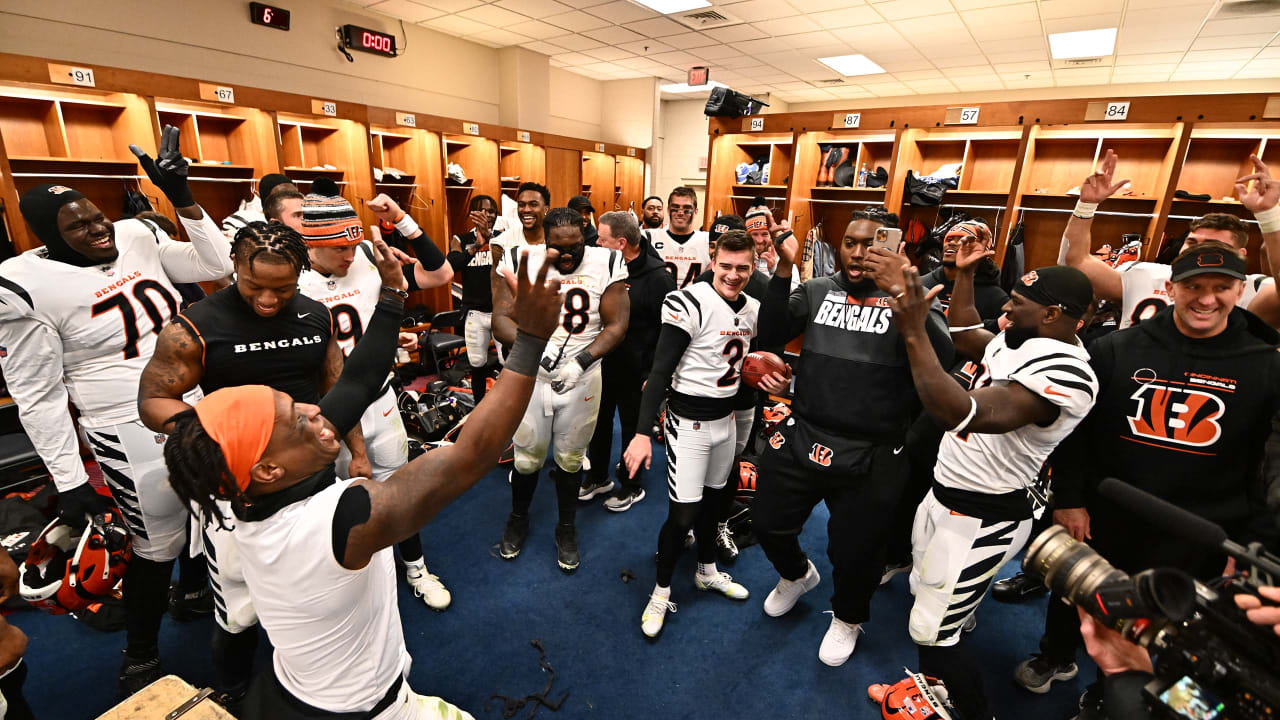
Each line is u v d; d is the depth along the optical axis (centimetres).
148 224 186
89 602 176
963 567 156
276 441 82
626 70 922
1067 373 131
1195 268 146
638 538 286
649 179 1011
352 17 621
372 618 103
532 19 654
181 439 81
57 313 156
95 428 166
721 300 203
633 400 323
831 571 267
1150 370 161
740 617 232
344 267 189
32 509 226
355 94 638
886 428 181
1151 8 519
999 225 498
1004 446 146
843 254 187
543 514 305
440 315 488
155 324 176
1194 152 450
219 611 152
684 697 193
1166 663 69
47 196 150
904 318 126
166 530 177
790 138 544
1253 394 150
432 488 86
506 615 228
